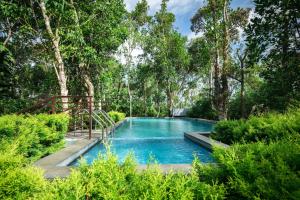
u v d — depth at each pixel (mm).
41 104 12914
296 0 7012
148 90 48750
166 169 5742
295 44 7723
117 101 38656
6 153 3369
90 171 2887
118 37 21688
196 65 46562
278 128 6820
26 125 7746
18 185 2951
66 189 2613
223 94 24188
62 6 16188
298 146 3004
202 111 35531
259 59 8211
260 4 7816
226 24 24375
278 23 7602
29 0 17578
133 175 2896
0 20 20156
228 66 23234
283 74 7914
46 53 20641
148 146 13117
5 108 18719
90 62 21547
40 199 2578
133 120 35938
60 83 17172
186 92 51125
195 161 3264
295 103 7805
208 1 25750
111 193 2416
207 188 2564
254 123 8688
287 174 2547
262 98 9594
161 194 2393
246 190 2475
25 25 17969
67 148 9586
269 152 3264
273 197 2273
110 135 16219
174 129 23938
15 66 25453
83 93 25391
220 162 3291
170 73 43562
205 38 32844
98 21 20219
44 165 6652
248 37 8180
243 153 3410
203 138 12141
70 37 17281
